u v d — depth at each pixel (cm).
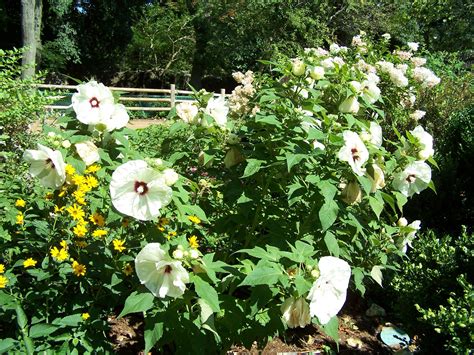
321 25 1906
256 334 238
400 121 512
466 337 260
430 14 1736
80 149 227
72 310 237
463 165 509
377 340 375
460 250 344
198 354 215
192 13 2650
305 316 204
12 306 222
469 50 1823
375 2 2047
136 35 2658
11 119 449
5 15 2136
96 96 235
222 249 317
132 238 249
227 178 297
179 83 2866
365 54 542
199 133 298
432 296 326
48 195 249
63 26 2244
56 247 245
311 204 274
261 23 2042
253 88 411
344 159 232
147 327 212
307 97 294
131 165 206
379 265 304
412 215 491
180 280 196
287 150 259
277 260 215
